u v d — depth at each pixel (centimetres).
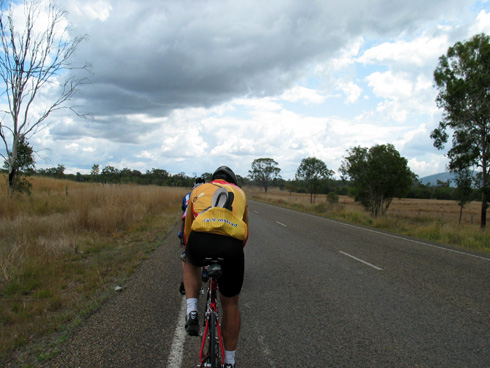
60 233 945
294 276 683
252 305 512
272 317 465
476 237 1412
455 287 625
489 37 2505
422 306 517
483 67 2488
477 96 2445
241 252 272
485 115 2447
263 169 12769
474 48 2523
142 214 1517
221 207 276
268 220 1888
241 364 341
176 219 1617
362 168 3053
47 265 638
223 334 283
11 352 349
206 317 283
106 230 1096
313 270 735
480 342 397
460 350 377
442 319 466
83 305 484
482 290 608
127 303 501
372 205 2902
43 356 339
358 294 571
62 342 373
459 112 2511
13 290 522
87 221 1093
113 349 361
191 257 273
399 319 464
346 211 2522
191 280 280
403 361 351
